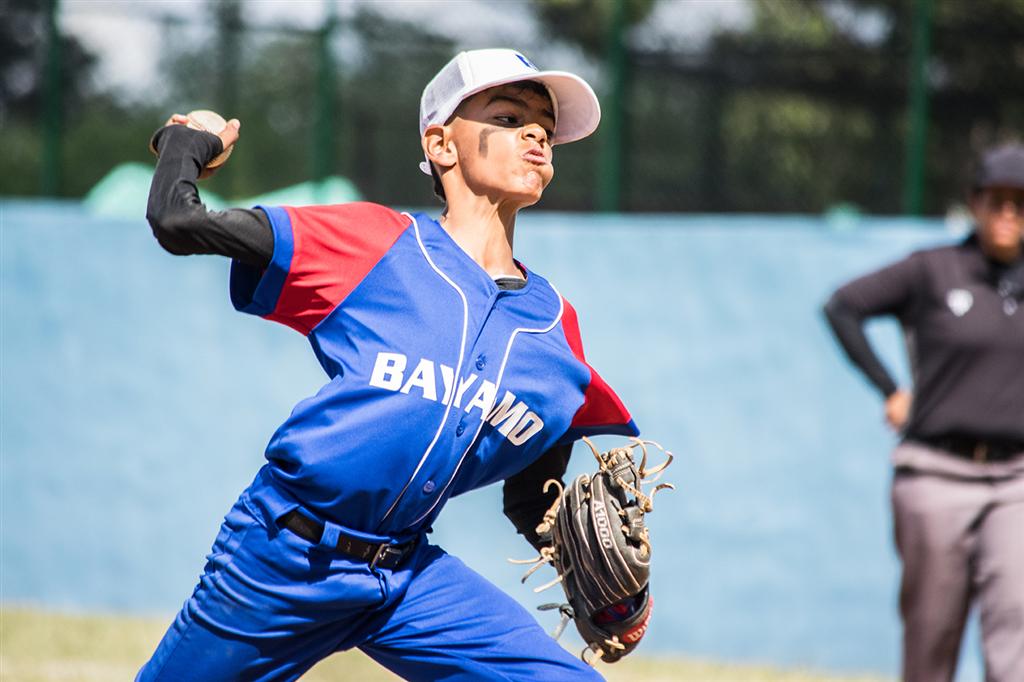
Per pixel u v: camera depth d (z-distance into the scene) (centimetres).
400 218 1133
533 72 1152
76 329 3291
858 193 3494
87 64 3575
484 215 1165
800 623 2958
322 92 3528
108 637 2703
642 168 3478
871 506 2945
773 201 3500
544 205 3506
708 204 3494
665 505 3031
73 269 3294
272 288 1095
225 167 3553
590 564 1188
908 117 3381
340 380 1095
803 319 3003
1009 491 1825
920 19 3369
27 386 3300
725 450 3017
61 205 3528
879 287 1939
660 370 3067
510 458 1167
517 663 1144
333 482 1084
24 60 3578
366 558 1112
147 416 3259
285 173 3544
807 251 3005
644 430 3061
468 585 1168
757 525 2991
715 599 2995
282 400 3228
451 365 1093
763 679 2602
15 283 3312
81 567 3259
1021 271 1869
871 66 3500
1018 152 1881
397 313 1095
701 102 3497
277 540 1100
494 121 1155
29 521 3284
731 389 3027
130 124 3584
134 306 3275
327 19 3531
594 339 3106
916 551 1852
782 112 3509
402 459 1088
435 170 1198
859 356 1950
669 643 3006
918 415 1872
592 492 1198
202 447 3241
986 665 1789
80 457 3272
